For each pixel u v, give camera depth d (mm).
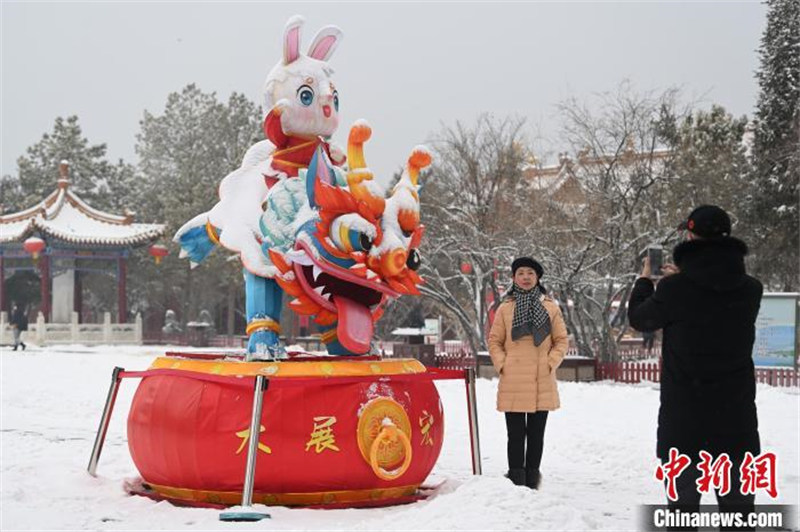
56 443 12625
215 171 61688
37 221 44781
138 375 8680
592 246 28125
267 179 8594
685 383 6312
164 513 7680
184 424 7754
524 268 9336
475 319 32531
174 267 59688
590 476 10555
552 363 9148
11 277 63656
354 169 8070
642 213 30547
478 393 20391
